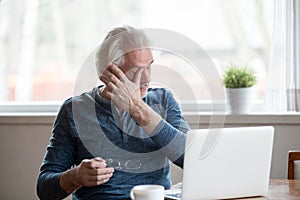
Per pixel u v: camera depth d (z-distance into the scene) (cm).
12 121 364
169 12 388
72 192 240
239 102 350
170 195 233
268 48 382
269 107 359
